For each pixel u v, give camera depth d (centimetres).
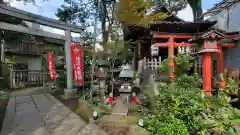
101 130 354
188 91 288
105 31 760
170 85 321
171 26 677
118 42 616
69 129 360
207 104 283
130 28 752
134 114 420
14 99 680
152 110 337
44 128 366
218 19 847
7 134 334
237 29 738
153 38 716
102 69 536
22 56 1238
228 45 648
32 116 453
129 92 665
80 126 377
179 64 348
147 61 742
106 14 909
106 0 927
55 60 1097
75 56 620
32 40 1227
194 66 576
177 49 756
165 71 350
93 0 1052
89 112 445
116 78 725
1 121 411
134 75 738
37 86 1088
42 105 578
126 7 627
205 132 259
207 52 428
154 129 276
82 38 1004
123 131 354
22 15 549
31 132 344
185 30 711
